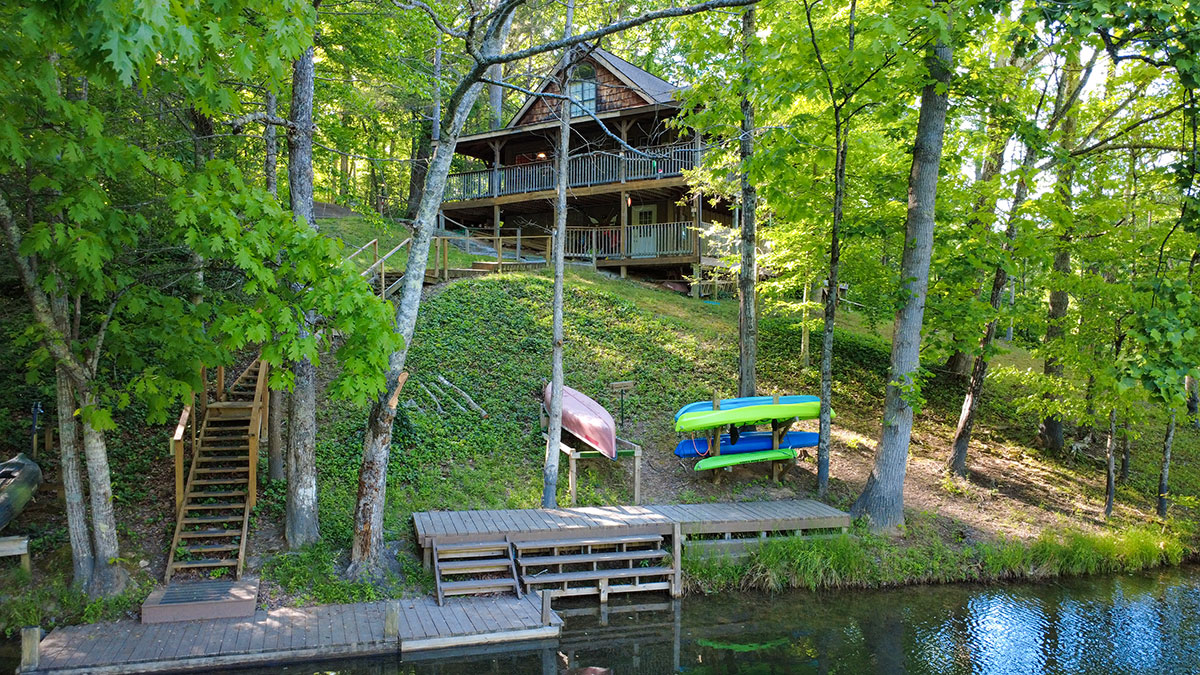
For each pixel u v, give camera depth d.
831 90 11.11
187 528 10.64
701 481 14.13
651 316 20.66
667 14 8.48
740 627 10.33
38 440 12.48
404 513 12.07
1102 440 18.30
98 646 8.47
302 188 10.33
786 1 13.05
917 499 14.20
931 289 14.45
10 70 6.21
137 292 9.08
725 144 13.33
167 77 6.59
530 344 18.09
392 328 8.55
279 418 12.24
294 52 6.24
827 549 11.95
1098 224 13.48
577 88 27.14
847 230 13.55
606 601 10.93
